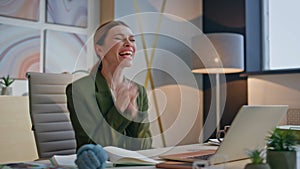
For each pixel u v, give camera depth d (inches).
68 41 127.0
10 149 100.7
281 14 135.6
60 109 74.0
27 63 118.2
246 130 40.5
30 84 72.1
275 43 137.3
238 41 125.8
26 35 118.3
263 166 31.8
